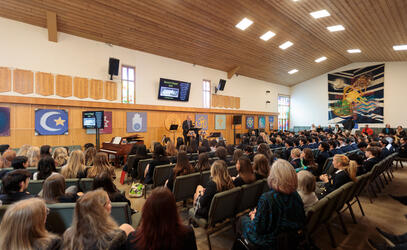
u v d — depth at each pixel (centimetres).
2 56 573
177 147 775
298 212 157
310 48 973
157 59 890
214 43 844
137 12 615
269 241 154
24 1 528
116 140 675
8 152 333
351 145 658
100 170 278
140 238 101
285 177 156
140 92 841
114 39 737
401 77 1139
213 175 226
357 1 582
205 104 1088
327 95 1396
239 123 1117
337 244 239
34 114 625
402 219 306
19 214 104
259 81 1384
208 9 639
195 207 237
